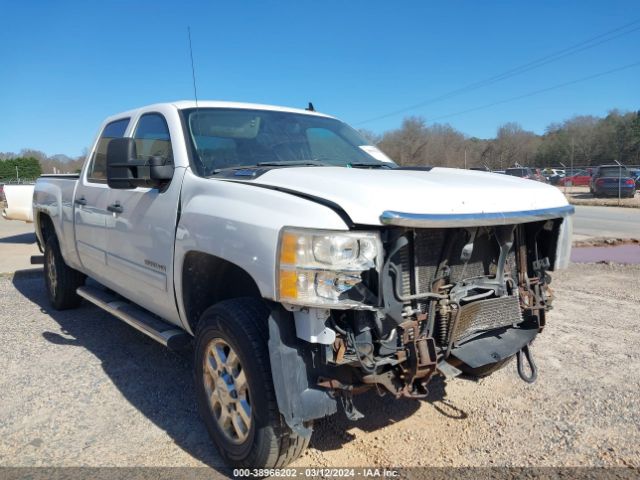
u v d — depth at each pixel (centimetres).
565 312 609
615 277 797
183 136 379
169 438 346
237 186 308
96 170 506
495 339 337
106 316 611
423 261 292
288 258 256
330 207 266
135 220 397
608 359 468
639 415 370
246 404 298
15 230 1530
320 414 271
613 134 6378
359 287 261
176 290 350
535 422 364
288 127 435
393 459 321
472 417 372
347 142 454
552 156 6550
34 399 400
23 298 704
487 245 325
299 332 267
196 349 329
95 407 388
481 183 321
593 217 1784
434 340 289
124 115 480
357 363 267
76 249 531
